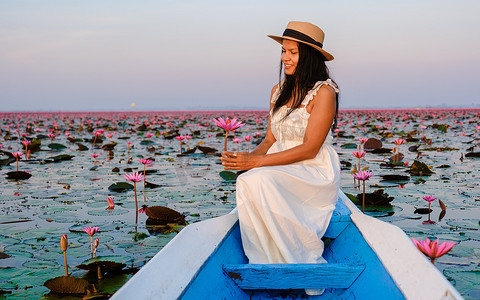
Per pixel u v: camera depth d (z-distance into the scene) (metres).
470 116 29.98
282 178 2.12
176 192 5.01
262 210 2.03
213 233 1.95
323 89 2.35
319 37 2.43
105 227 3.56
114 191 5.12
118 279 2.46
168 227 3.55
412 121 23.70
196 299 1.48
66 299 2.19
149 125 18.95
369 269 1.71
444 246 1.69
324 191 2.24
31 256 2.84
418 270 1.41
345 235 2.24
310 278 1.75
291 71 2.47
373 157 8.12
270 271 1.75
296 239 2.06
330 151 2.44
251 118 30.59
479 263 2.64
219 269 1.75
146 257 2.82
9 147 10.67
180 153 9.12
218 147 10.27
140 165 7.35
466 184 5.26
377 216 3.81
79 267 2.45
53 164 7.61
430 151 9.00
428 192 4.81
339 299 1.75
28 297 2.21
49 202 4.54
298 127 2.42
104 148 9.93
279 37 2.51
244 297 1.77
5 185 5.56
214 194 4.89
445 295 1.20
